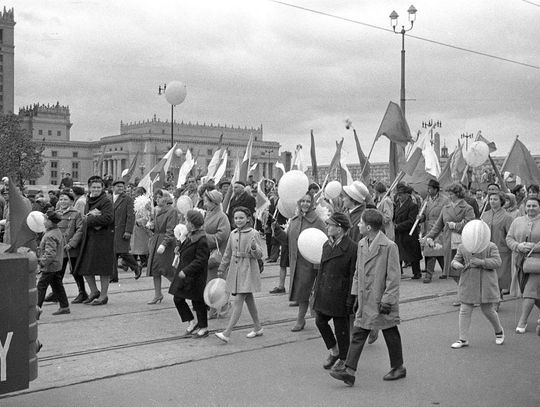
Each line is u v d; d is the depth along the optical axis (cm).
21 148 6384
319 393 620
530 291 864
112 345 797
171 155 1952
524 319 884
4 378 490
